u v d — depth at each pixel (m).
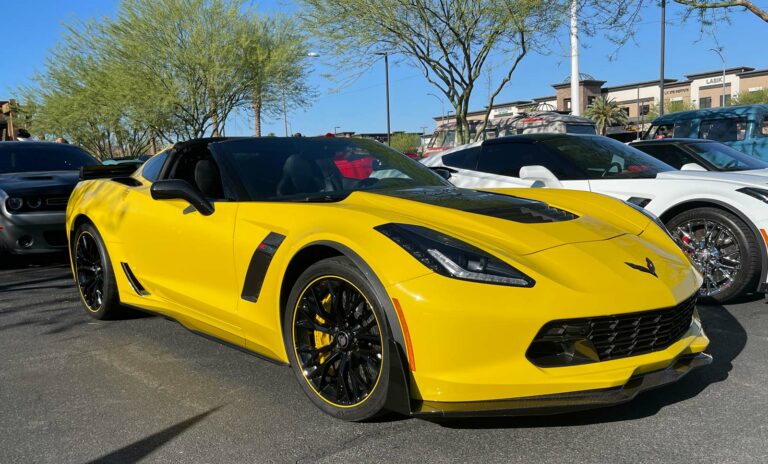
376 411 2.61
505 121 19.75
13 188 6.61
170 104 20.70
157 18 20.30
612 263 2.66
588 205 3.49
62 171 7.66
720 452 2.45
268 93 21.92
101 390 3.30
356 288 2.63
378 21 15.71
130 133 23.62
